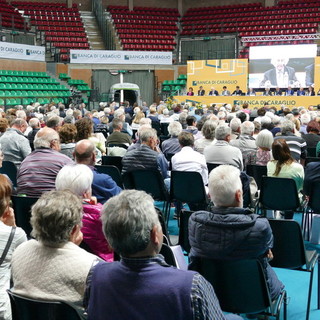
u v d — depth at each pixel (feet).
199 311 5.57
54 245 7.22
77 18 85.46
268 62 68.64
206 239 9.08
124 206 5.90
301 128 31.40
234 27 84.58
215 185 9.25
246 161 21.34
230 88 70.18
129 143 26.61
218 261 9.00
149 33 85.97
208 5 94.73
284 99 62.23
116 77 78.43
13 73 67.56
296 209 17.53
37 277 7.14
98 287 5.98
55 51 76.84
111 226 5.85
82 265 7.14
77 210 7.31
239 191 9.27
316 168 16.17
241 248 8.91
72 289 7.09
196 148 21.89
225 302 9.30
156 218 6.00
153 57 76.95
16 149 20.61
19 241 8.83
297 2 86.99
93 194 13.04
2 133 22.70
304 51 67.05
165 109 43.62
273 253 11.44
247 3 92.32
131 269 5.86
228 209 9.16
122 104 55.21
